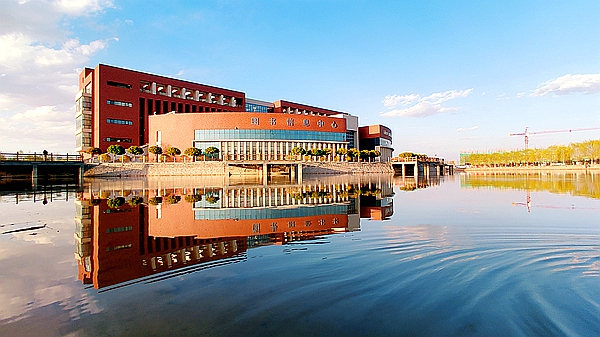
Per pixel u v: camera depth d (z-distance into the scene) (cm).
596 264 793
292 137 7544
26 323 528
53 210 1780
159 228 1295
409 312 555
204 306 583
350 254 900
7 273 765
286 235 1159
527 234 1138
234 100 9438
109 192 2912
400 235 1138
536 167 11256
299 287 664
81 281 713
